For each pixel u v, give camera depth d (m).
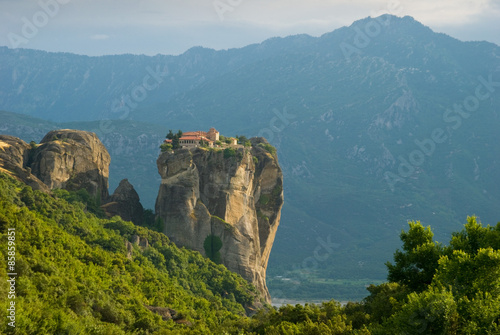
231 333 149.25
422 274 104.31
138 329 138.75
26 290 118.31
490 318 80.12
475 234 101.56
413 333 82.62
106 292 154.88
